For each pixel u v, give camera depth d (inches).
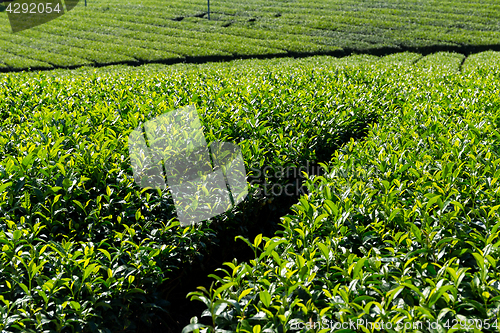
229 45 1151.6
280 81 398.3
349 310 83.7
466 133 203.5
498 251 100.8
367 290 96.8
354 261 103.5
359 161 170.6
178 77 425.7
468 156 165.0
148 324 123.2
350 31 1285.7
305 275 95.1
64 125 216.4
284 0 1772.9
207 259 175.6
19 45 1202.0
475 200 135.5
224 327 90.6
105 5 1768.0
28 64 953.5
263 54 1067.9
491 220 119.1
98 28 1407.5
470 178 146.0
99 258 117.3
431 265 98.6
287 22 1414.9
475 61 826.2
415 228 105.4
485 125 204.7
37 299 102.3
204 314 95.0
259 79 407.5
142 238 139.3
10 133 218.7
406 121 231.9
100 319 104.7
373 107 290.5
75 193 146.3
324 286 97.7
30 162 157.5
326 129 236.1
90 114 249.0
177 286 169.0
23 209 137.3
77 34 1344.7
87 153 165.8
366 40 1186.0
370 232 115.1
